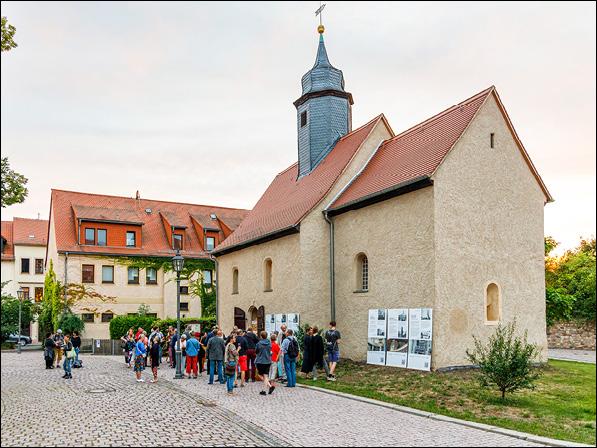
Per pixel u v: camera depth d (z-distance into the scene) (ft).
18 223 206.69
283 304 87.35
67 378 69.15
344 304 79.56
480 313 65.87
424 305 64.64
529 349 48.67
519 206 70.85
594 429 38.52
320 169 95.14
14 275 197.06
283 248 88.17
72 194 157.89
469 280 65.67
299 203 90.17
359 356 75.36
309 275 81.76
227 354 54.54
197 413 44.04
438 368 62.03
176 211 166.81
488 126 69.67
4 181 53.57
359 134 90.74
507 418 41.93
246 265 102.42
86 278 142.72
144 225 157.99
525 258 70.38
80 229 144.05
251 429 38.29
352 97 102.73
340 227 81.61
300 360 72.23
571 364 72.64
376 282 73.15
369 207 75.41
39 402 49.78
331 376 62.64
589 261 112.57
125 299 145.48
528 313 69.56
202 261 153.48
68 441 34.76
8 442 34.55
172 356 85.40
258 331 90.48
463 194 66.59
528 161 72.02
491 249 67.82
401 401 48.85
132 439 35.32
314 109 100.12
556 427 39.09
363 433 37.11
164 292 149.38
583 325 107.34
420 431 37.63
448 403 47.80
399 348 67.41
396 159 78.07
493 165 69.46
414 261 66.69
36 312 165.48
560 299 106.63
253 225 104.27
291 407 46.65
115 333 132.36
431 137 73.72
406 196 68.80
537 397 49.60
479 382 54.03
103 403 48.98
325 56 102.99
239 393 54.65
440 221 64.44
